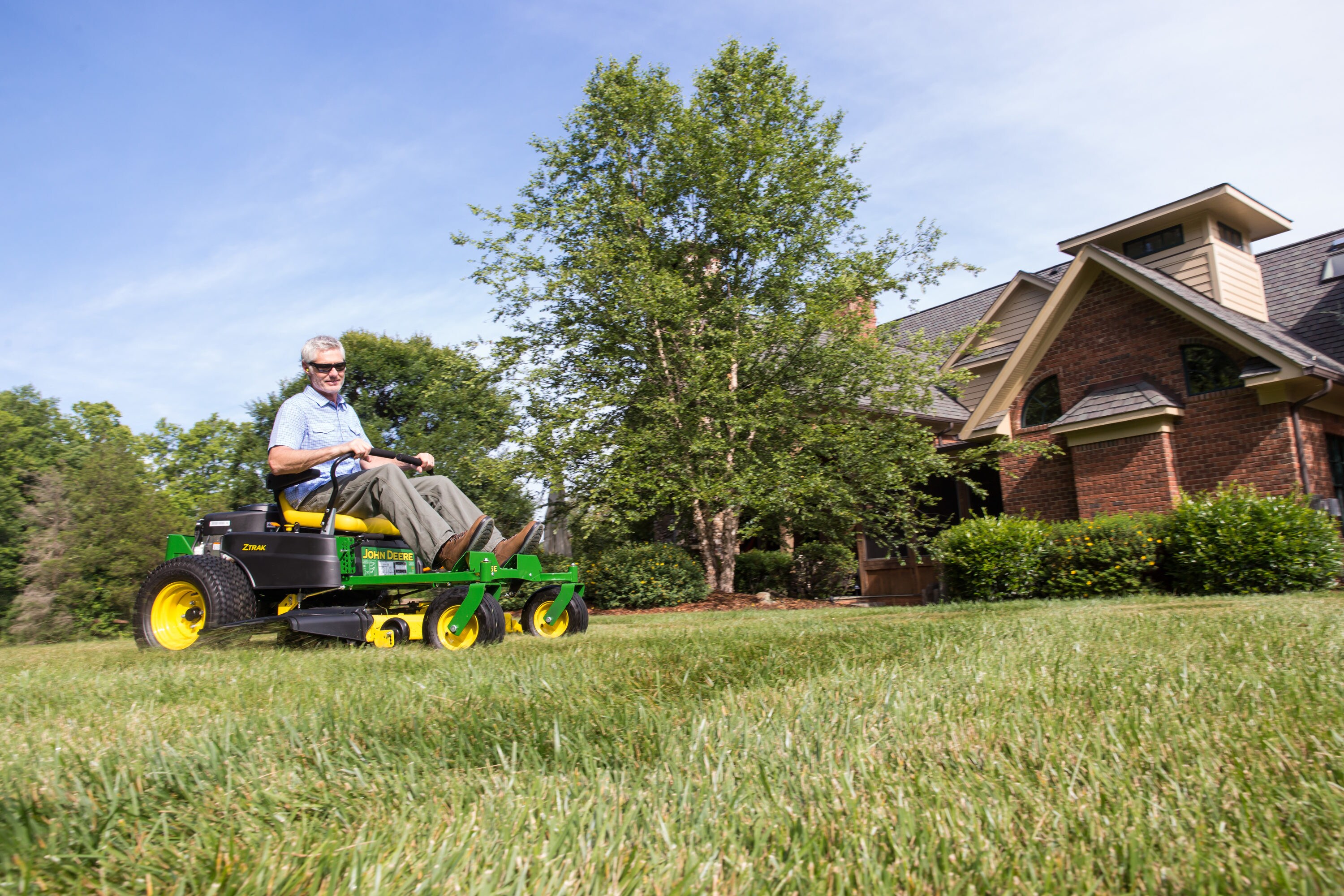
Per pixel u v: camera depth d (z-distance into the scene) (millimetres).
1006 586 11172
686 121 12273
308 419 4910
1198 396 11703
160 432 37344
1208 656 2986
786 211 12766
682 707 2141
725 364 11688
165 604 4730
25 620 21531
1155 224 13781
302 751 1707
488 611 4375
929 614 6805
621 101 12609
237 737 1817
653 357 12508
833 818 1269
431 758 1647
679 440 11719
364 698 2414
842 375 12414
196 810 1346
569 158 12930
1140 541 10367
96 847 1189
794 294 12500
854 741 1723
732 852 1143
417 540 4527
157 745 1759
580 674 2777
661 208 13000
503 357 12258
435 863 1085
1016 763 1561
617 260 12430
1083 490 12469
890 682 2424
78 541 22359
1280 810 1280
